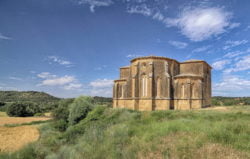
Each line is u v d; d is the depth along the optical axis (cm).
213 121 1547
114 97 4322
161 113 2227
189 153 709
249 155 658
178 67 3950
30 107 6656
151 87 3419
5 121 4812
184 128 1117
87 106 2959
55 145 1689
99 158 877
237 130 1059
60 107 3466
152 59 3569
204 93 3653
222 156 648
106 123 1989
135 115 2208
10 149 1891
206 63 3906
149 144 880
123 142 1022
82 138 1477
